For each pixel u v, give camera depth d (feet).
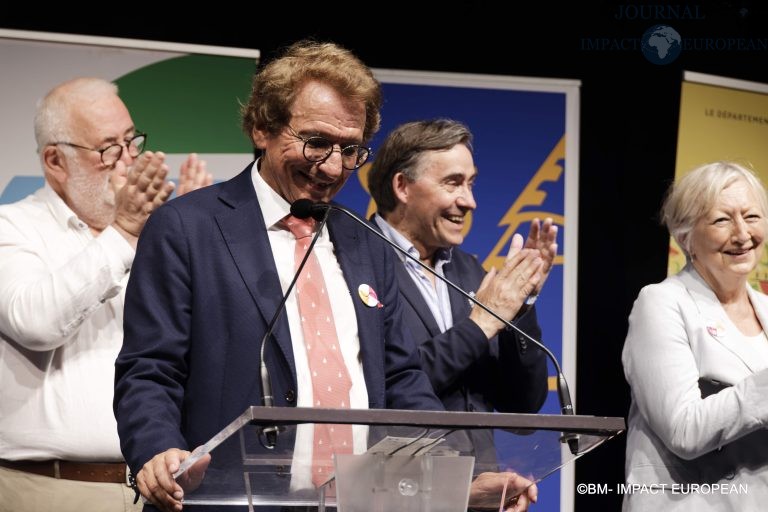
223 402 6.81
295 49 7.74
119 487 9.18
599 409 13.98
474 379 9.84
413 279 10.23
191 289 7.01
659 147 14.58
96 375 9.36
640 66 14.62
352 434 5.36
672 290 9.73
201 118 11.81
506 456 6.09
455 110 13.10
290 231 7.50
